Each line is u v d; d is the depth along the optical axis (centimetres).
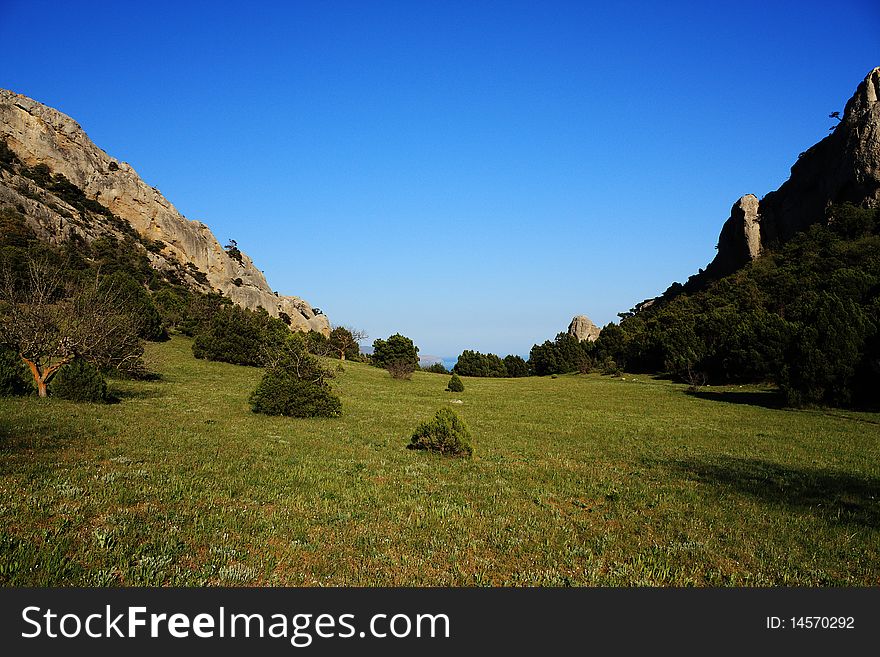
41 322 2367
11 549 647
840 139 10562
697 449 2025
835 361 3572
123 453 1284
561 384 6366
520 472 1440
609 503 1145
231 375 4309
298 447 1630
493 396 4616
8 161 10256
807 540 928
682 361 5959
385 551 777
